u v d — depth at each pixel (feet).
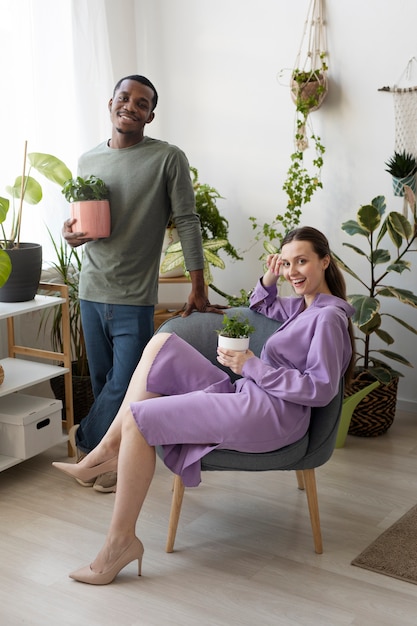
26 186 10.60
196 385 8.16
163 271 11.54
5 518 8.79
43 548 8.14
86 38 12.21
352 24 11.70
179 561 7.92
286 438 7.56
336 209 12.35
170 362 8.13
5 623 6.85
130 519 7.46
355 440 11.23
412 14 11.24
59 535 8.41
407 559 7.89
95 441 9.96
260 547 8.20
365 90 11.77
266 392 7.64
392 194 11.86
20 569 7.73
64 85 12.15
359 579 7.58
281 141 12.64
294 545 8.25
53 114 12.05
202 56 13.10
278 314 8.70
